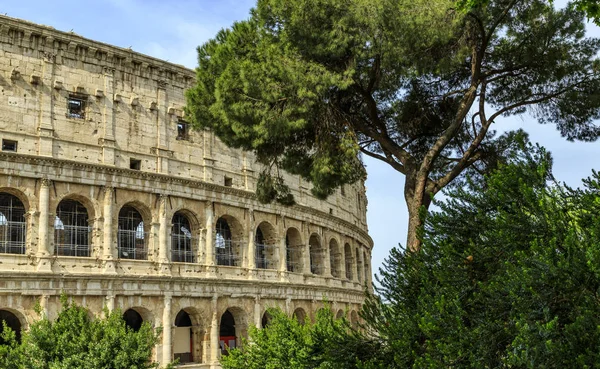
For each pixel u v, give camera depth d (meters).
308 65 36.91
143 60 75.50
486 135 42.78
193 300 75.06
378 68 37.62
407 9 36.09
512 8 39.81
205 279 75.62
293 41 37.75
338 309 98.81
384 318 30.56
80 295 66.19
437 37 35.75
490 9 38.97
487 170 41.91
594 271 22.88
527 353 22.22
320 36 36.72
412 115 42.78
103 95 72.19
